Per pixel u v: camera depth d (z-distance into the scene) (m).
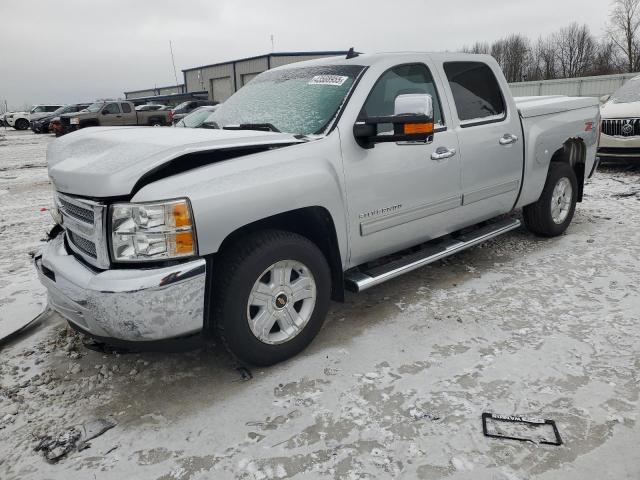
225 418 2.51
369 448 2.25
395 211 3.34
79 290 2.46
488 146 3.93
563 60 55.09
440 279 4.11
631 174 8.20
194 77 46.00
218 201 2.48
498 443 2.24
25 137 27.44
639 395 2.51
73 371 3.00
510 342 3.06
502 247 4.82
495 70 4.17
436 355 2.97
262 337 2.81
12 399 2.75
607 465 2.09
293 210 2.87
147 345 2.49
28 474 2.21
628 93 8.73
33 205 8.24
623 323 3.22
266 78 3.95
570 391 2.56
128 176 2.37
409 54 3.57
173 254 2.40
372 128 2.97
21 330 3.50
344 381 2.76
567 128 4.77
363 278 3.23
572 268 4.18
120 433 2.44
